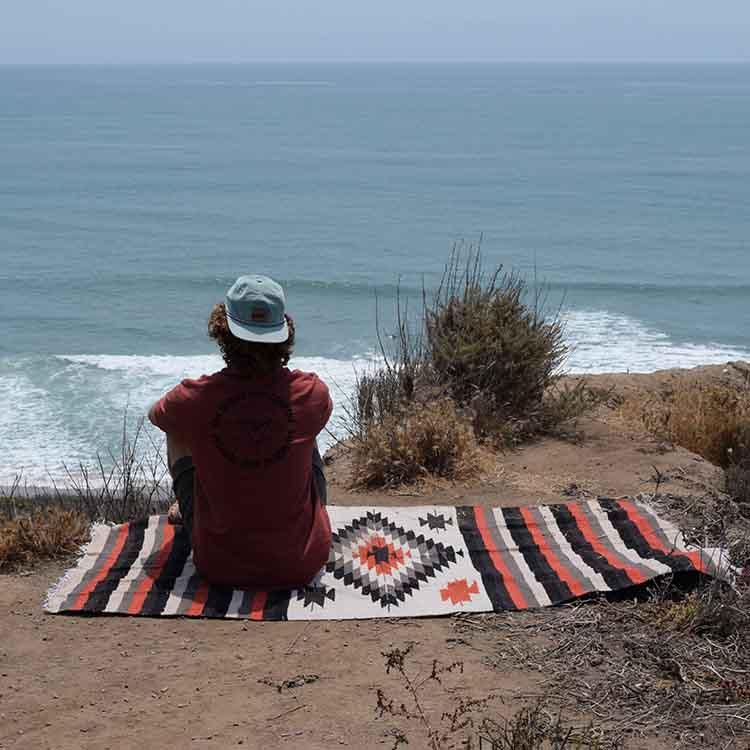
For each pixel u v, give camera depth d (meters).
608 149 141.62
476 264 9.42
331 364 30.28
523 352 8.14
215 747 3.66
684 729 3.78
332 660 4.29
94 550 5.25
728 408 9.14
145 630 4.55
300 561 4.89
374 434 6.96
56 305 44.47
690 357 33.91
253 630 4.55
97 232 68.00
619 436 7.87
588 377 10.62
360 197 88.19
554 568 5.08
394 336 8.98
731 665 4.20
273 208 81.06
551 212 78.12
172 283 49.44
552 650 4.37
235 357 4.82
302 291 47.47
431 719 3.83
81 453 22.22
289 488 4.84
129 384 28.70
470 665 4.25
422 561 5.18
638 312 42.16
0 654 4.34
